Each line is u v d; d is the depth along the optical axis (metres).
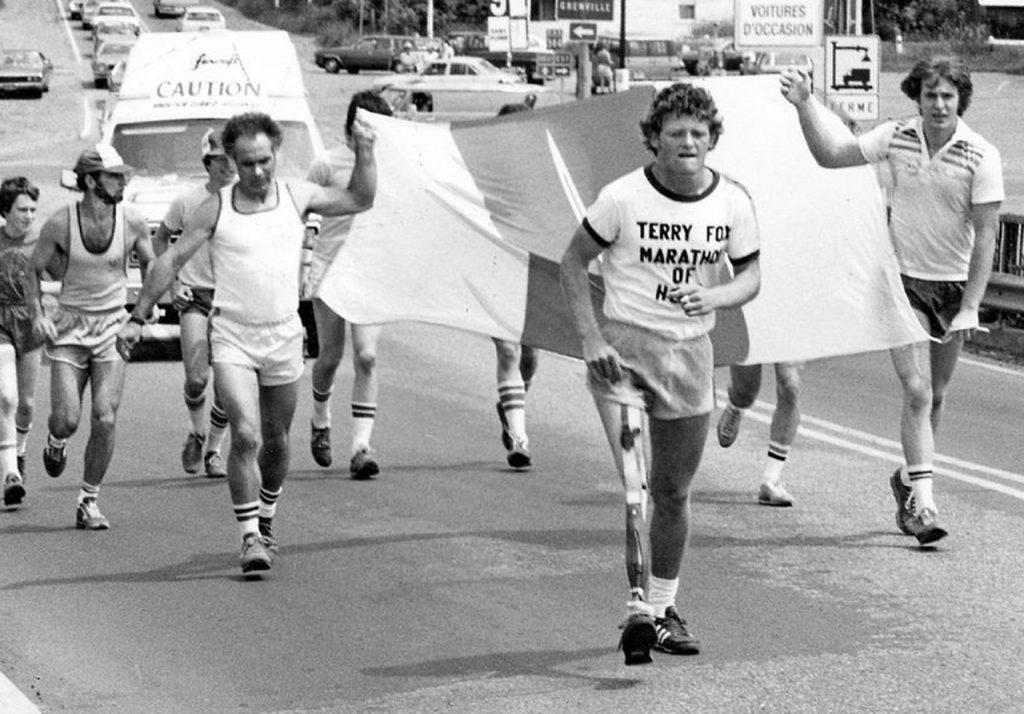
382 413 27.97
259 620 16.27
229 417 17.52
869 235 19.22
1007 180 80.75
